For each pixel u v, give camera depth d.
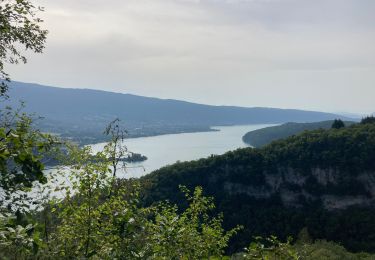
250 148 98.62
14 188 4.38
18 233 3.96
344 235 79.25
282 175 92.12
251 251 6.16
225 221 87.50
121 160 7.51
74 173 7.12
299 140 96.25
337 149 90.75
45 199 6.67
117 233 6.24
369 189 86.75
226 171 91.50
